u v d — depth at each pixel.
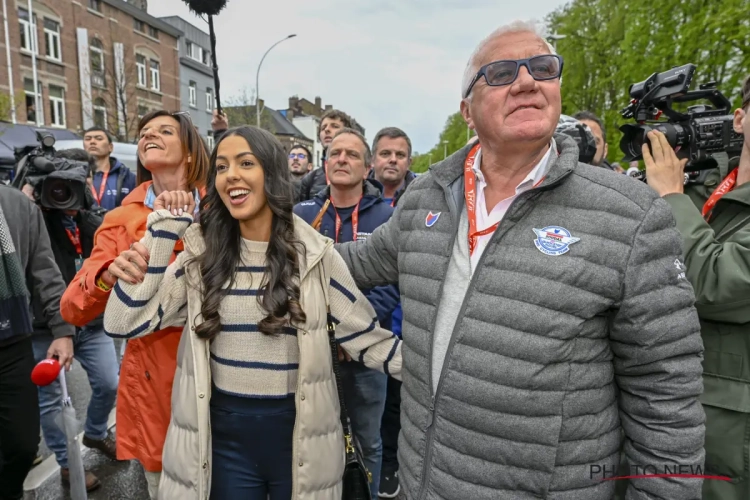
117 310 1.64
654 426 1.24
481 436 1.29
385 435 2.97
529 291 1.23
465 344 1.31
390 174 3.74
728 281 1.35
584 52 17.11
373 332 1.84
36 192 2.84
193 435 1.65
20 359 2.18
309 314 1.69
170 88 25.41
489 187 1.49
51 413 2.76
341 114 4.56
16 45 16.89
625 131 1.79
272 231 1.73
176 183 2.12
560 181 1.29
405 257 1.55
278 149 1.70
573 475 1.26
